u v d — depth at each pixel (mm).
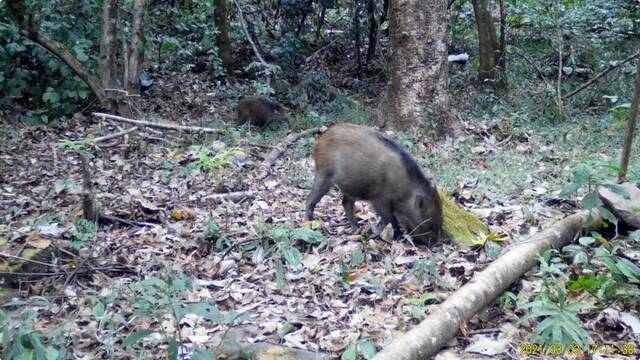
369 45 13500
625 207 5141
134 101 10094
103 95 9750
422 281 4570
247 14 13570
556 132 8969
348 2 13570
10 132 8898
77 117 9805
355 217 6086
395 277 4773
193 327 4191
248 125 9688
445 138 9234
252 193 6801
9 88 10062
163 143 8711
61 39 10148
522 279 4488
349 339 3908
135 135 8539
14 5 8883
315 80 11602
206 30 12047
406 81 9250
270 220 6066
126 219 6168
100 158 8062
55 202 6719
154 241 5633
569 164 7531
